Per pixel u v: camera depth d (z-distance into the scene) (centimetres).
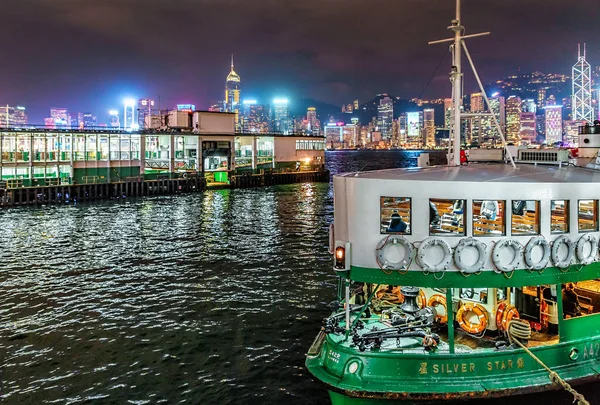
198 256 3675
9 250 3872
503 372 1230
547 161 1730
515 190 1202
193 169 9444
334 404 1238
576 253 1266
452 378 1202
